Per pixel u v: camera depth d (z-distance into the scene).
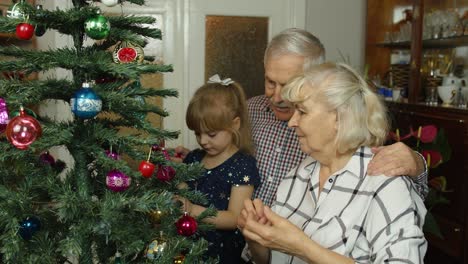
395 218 0.85
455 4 2.26
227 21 2.58
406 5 2.60
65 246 0.65
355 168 0.95
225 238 1.24
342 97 0.90
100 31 0.70
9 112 0.72
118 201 0.70
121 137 0.73
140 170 0.75
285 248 0.87
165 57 2.55
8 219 0.68
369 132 0.96
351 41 2.71
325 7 2.67
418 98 2.27
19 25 0.69
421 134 1.78
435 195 1.86
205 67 2.59
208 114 1.22
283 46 1.20
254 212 0.94
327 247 0.92
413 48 2.28
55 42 2.03
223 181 1.26
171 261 0.78
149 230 0.82
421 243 0.84
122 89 0.77
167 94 0.81
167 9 2.51
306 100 0.92
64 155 1.17
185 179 0.88
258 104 1.46
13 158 0.74
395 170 0.91
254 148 1.36
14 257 0.69
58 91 0.74
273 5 2.61
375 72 2.70
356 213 0.92
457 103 2.06
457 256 1.86
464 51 2.23
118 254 0.77
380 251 0.84
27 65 0.70
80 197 0.71
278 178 1.33
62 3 2.02
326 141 0.95
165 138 0.80
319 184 1.03
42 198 0.78
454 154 1.87
